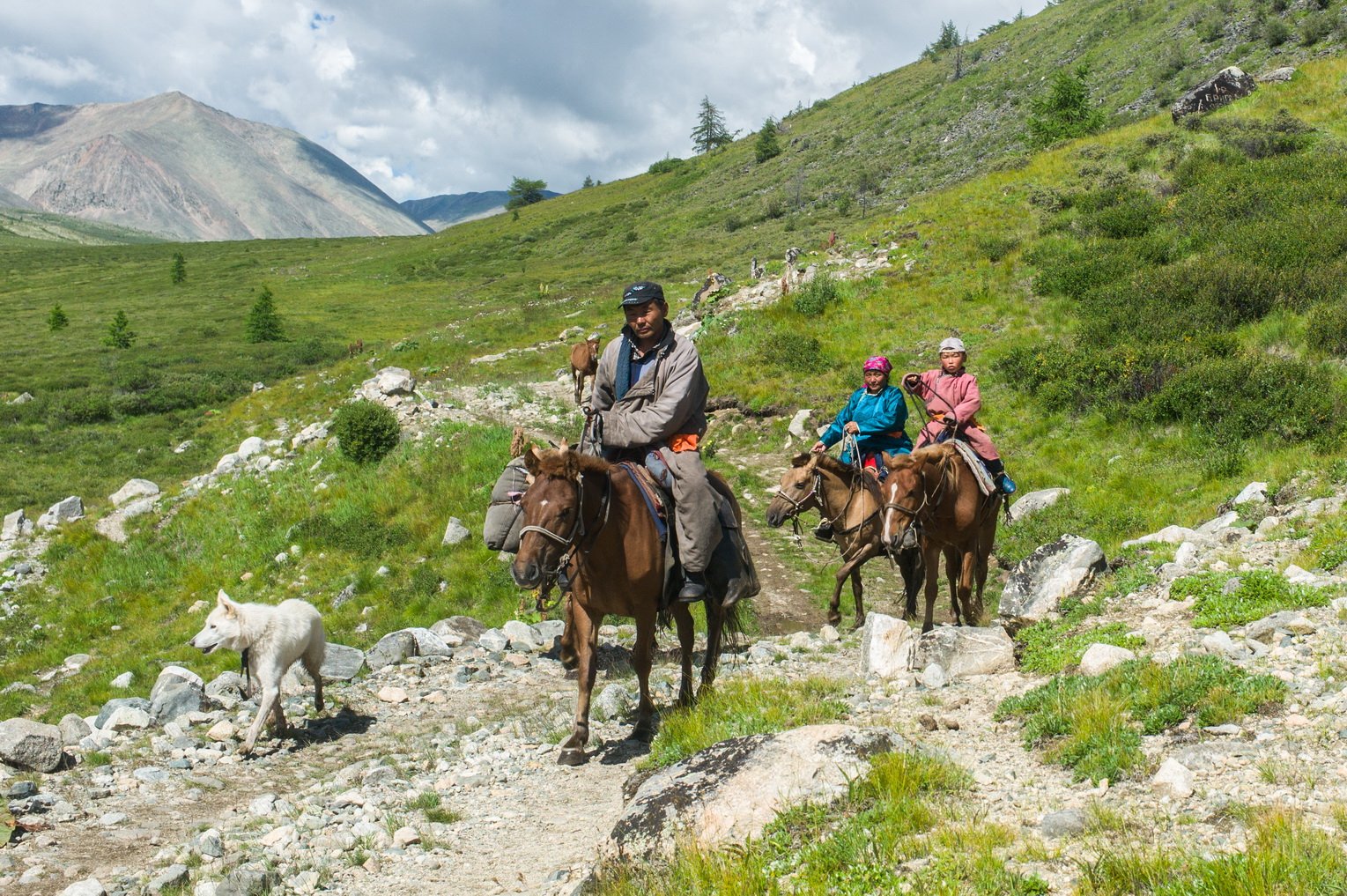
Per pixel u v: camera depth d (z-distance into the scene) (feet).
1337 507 32.71
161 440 114.93
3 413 130.82
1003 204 108.99
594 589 21.18
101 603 62.95
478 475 66.90
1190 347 61.77
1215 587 24.70
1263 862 10.80
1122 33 323.98
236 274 352.28
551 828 19.01
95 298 305.73
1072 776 15.83
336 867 17.81
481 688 32.81
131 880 17.56
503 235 404.98
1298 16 223.30
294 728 29.09
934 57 495.82
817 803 14.78
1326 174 88.17
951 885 11.73
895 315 89.04
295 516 68.13
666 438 21.54
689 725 21.62
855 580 35.86
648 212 391.65
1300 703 16.71
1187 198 91.71
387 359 132.05
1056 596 28.27
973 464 30.32
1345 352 56.70
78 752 26.91
